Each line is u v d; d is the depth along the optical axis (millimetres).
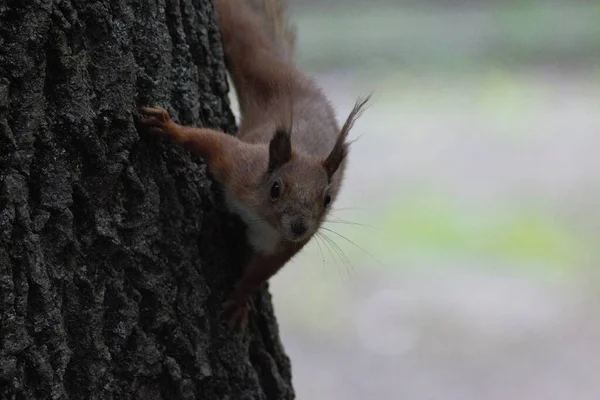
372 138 26719
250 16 10211
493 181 24594
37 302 6258
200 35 8398
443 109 27672
